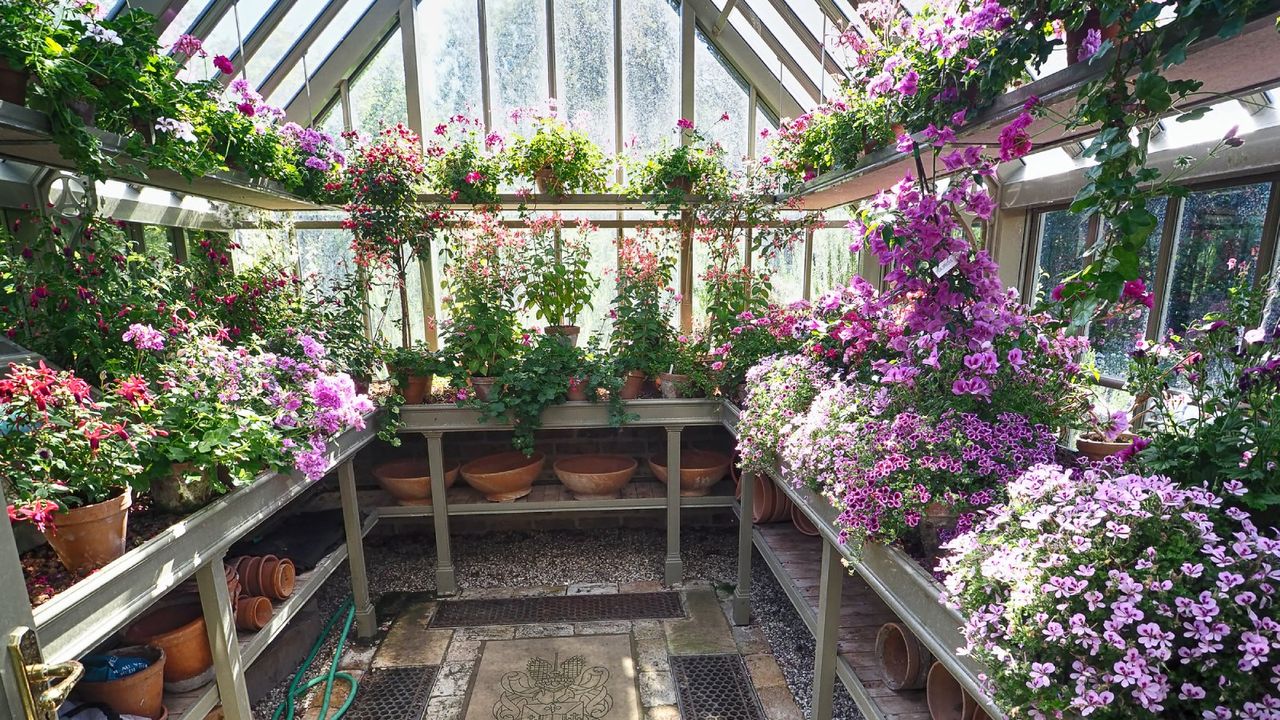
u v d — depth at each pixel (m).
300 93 3.44
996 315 1.51
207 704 1.77
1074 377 1.79
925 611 1.32
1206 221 2.08
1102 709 0.86
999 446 1.48
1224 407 1.28
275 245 3.63
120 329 1.90
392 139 3.12
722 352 3.09
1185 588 0.90
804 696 2.47
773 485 2.84
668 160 3.32
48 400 1.34
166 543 1.49
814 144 2.85
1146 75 1.05
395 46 3.54
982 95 1.56
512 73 3.69
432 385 3.44
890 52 2.13
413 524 3.97
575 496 3.45
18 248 2.08
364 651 2.82
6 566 0.98
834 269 4.02
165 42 2.63
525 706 2.45
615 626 2.99
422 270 3.80
